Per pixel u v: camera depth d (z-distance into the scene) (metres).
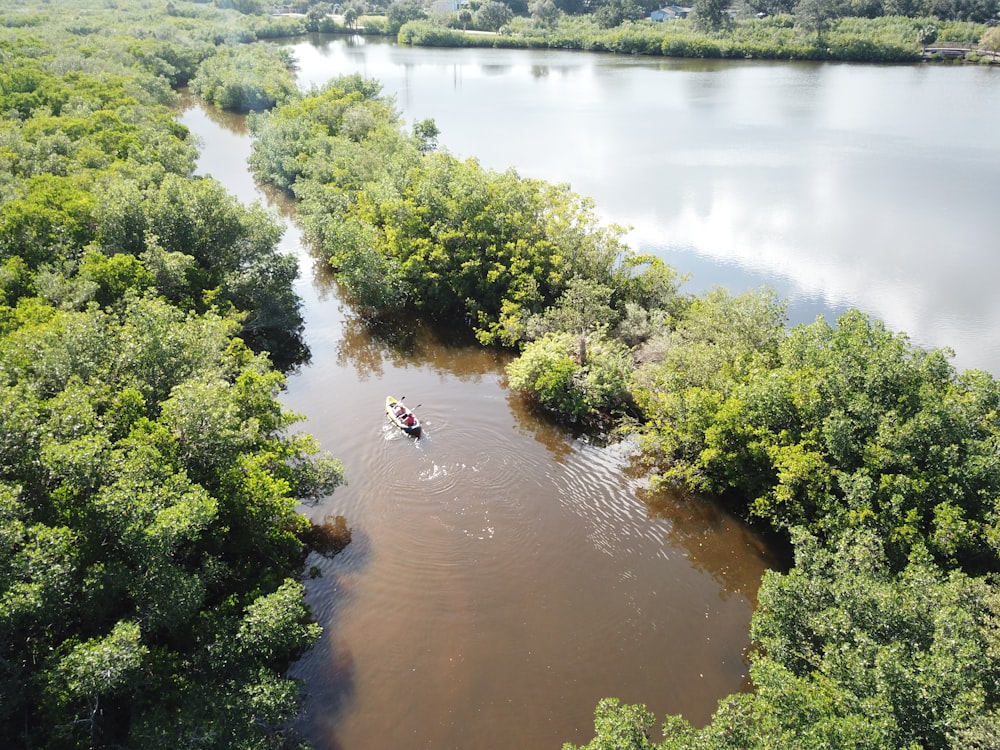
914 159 120.38
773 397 44.69
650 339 61.06
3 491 28.75
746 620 41.34
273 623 32.12
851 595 31.30
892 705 27.27
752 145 128.62
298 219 98.06
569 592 42.62
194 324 50.41
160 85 142.50
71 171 82.31
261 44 199.25
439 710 35.75
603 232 72.56
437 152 94.25
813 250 88.88
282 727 34.38
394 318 75.06
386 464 52.12
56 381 41.22
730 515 48.94
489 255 71.62
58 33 177.38
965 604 30.83
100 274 57.06
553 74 188.25
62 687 27.20
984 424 40.19
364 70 191.62
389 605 41.41
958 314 75.06
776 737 25.83
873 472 39.88
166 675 31.23
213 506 32.34
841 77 177.38
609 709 31.33
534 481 51.22
